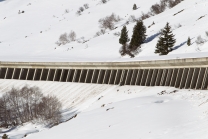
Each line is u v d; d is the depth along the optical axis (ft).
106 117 154.10
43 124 227.40
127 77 277.85
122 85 276.00
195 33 394.93
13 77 350.84
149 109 152.87
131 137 116.37
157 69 262.26
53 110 231.30
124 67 280.51
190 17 460.55
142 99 180.96
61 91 298.76
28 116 237.04
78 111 251.39
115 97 253.85
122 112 157.48
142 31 424.05
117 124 137.39
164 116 136.15
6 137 191.42
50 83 319.27
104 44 477.36
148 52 398.01
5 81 346.33
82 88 290.56
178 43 387.75
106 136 123.03
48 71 331.77
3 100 251.39
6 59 378.73
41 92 289.94
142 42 428.97
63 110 260.21
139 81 272.92
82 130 139.03
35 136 149.89
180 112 139.03
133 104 171.12
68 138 130.82
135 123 133.28
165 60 249.96
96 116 160.25
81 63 307.78
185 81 242.99
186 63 237.45
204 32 385.70
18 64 347.97
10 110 240.12
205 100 154.20
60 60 346.13
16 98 246.27
